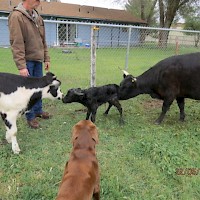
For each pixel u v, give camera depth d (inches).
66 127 194.7
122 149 165.8
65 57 521.7
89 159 98.1
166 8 1115.3
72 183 84.6
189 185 131.5
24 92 150.4
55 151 160.1
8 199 119.1
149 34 759.1
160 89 201.8
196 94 198.2
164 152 153.3
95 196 103.7
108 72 403.2
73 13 1180.5
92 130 109.3
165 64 197.0
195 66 190.4
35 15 175.3
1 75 146.4
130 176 137.6
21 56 164.4
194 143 172.4
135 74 404.2
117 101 202.7
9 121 151.2
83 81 328.8
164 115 207.2
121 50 668.1
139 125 202.2
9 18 164.1
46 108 233.1
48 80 159.0
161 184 131.7
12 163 144.2
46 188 125.2
